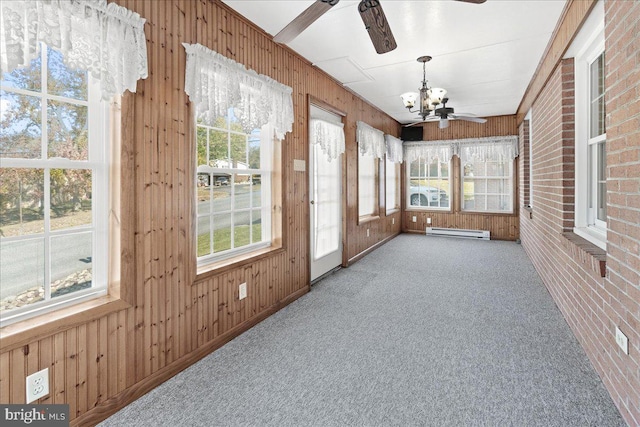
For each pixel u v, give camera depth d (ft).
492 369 6.99
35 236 5.07
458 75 13.60
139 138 6.11
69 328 5.15
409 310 10.28
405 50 11.03
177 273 6.96
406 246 20.26
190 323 7.29
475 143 22.50
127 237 5.91
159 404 6.00
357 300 11.22
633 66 5.16
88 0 5.05
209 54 7.27
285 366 7.22
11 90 4.74
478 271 14.58
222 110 7.61
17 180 4.87
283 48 10.42
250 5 8.14
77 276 5.60
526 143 18.79
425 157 24.22
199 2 7.37
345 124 15.17
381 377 6.77
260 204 10.14
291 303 10.97
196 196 7.39
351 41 10.26
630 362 5.27
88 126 5.66
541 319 9.46
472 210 23.32
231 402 6.04
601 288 6.55
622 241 5.58
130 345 6.06
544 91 12.21
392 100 17.60
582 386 6.36
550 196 11.44
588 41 8.32
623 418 5.46
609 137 6.06
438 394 6.21
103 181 5.86
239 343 8.27
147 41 6.22
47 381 4.93
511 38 10.23
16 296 4.89
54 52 5.20
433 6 8.41
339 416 5.65
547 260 12.01
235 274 8.64
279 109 9.70
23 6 4.37
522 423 5.43
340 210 15.26
